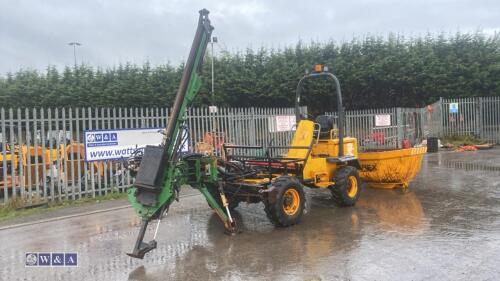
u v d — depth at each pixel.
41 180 9.63
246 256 5.53
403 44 24.17
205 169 6.53
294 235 6.37
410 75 23.00
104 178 10.09
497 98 20.83
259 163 7.67
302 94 23.36
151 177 5.57
